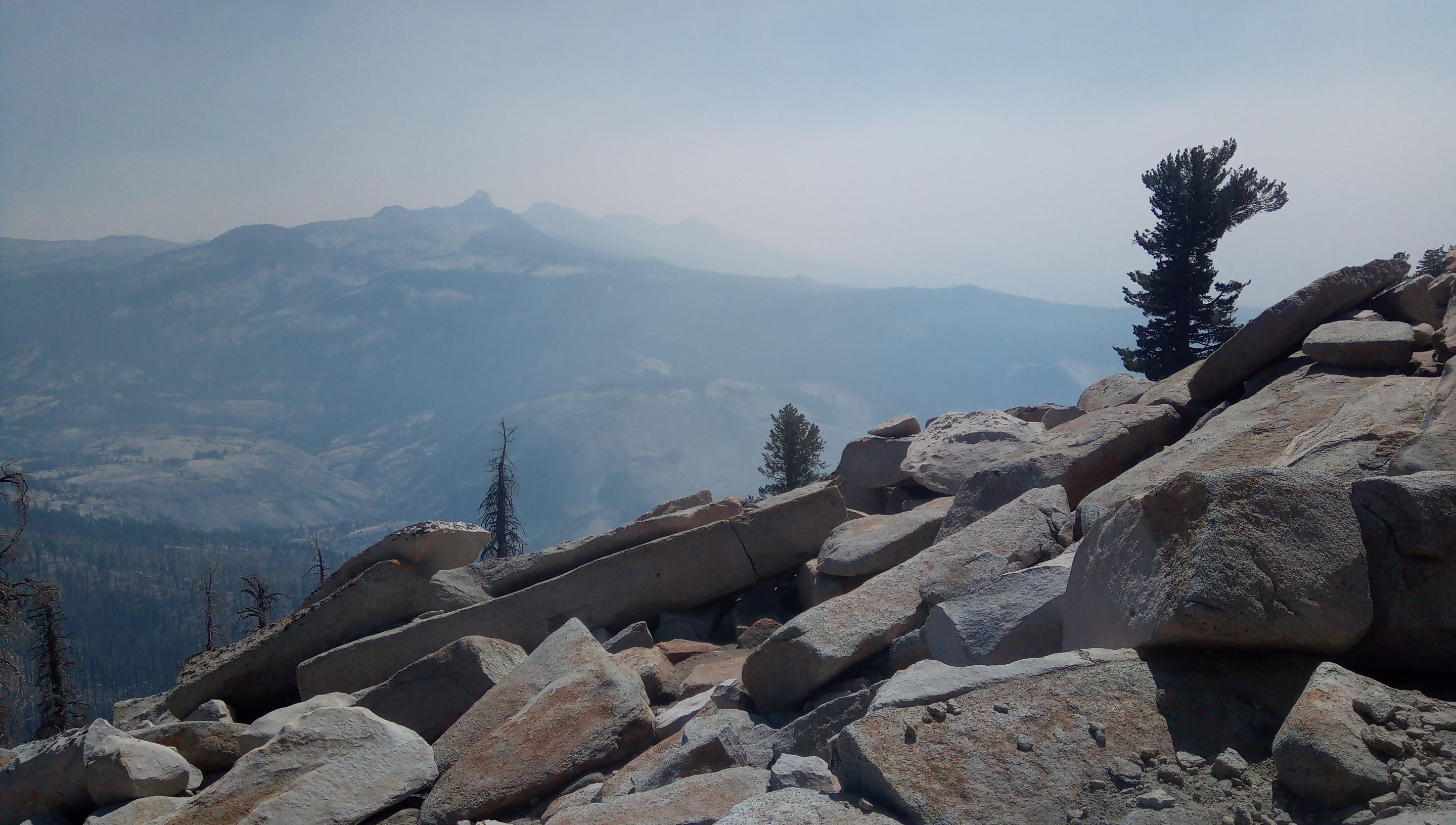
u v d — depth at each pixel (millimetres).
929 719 3734
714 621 9539
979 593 5574
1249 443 7340
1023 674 3967
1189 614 3746
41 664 23578
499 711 6672
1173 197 29594
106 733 6789
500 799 5527
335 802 5598
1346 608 3777
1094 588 4730
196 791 6805
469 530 10102
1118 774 3467
